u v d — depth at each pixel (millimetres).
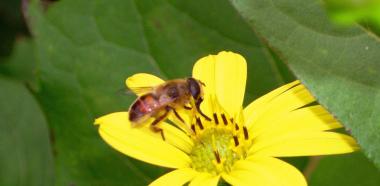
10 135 182
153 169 167
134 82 143
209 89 142
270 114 133
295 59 109
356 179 145
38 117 183
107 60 173
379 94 109
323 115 126
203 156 135
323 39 108
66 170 172
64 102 174
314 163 149
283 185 117
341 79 109
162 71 170
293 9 108
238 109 139
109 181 169
